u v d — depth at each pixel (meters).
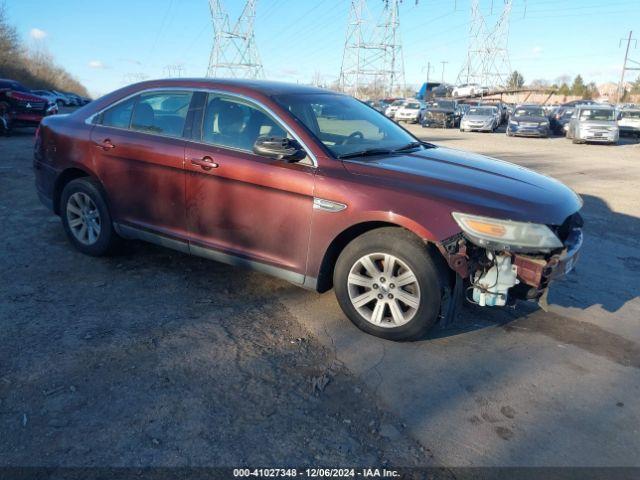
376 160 3.70
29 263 4.68
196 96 4.21
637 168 12.88
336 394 2.94
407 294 3.38
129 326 3.60
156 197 4.31
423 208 3.22
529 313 4.07
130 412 2.69
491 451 2.53
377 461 2.44
